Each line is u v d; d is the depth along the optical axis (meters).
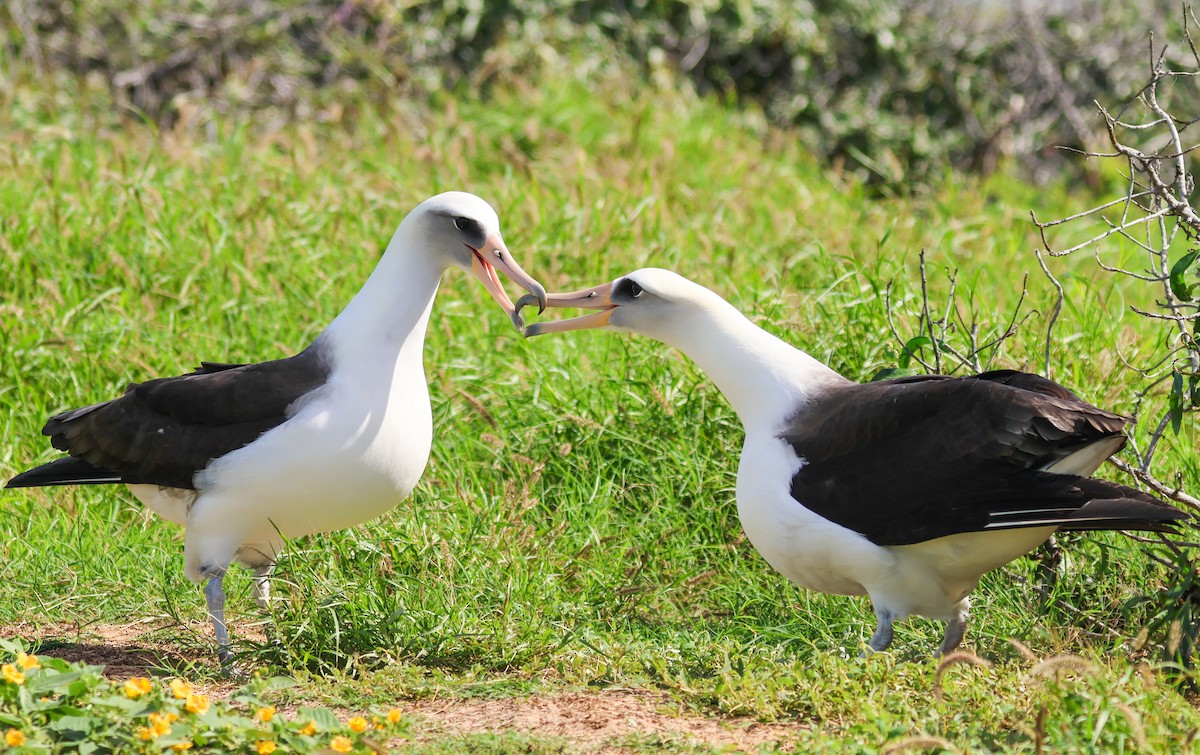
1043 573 9.46
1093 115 25.19
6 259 14.87
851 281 13.18
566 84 22.23
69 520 11.19
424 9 24.50
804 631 9.41
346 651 8.57
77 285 14.88
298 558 9.20
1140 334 12.70
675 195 18.58
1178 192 9.51
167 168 17.52
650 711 7.51
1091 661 7.32
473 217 8.96
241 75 23.50
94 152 18.55
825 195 19.77
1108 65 25.58
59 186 16.39
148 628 9.70
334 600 8.70
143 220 15.61
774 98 25.25
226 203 16.62
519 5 24.55
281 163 18.11
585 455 11.68
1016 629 8.87
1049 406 7.76
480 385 13.12
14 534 11.01
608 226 15.90
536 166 18.84
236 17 24.45
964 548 8.05
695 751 6.81
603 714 7.43
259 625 9.47
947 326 11.04
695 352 9.07
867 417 8.18
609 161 19.19
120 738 6.46
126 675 8.48
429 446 8.98
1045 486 7.71
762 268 15.80
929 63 25.70
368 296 8.78
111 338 13.62
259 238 15.21
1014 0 26.45
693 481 11.12
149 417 8.80
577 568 9.77
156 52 24.16
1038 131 25.09
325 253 15.34
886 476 8.03
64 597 10.04
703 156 20.72
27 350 13.41
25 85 22.47
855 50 25.69
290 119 22.78
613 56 24.36
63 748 6.42
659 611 9.73
